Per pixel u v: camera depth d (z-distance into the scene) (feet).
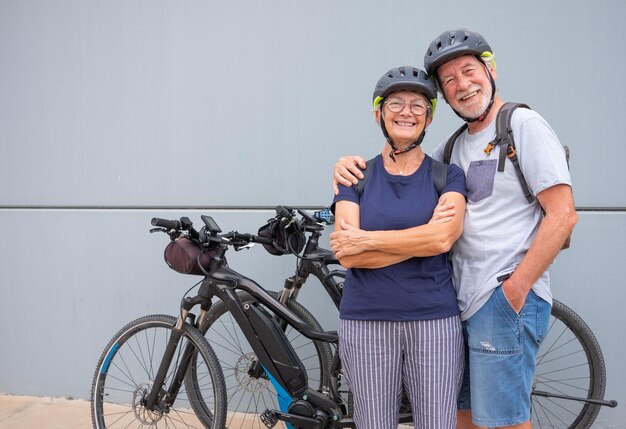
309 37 10.27
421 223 6.44
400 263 6.50
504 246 6.50
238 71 10.57
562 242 6.20
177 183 10.93
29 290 11.59
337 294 9.28
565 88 9.49
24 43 11.34
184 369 8.86
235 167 10.69
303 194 10.47
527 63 9.55
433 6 9.78
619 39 9.30
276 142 10.51
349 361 6.75
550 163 6.19
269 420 8.46
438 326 6.48
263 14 10.40
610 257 9.55
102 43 11.05
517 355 6.56
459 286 6.88
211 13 10.59
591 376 9.14
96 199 11.27
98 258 11.28
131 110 11.02
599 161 9.49
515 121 6.47
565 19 9.41
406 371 6.69
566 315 9.11
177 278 11.00
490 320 6.56
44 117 11.36
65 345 11.51
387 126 6.70
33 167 11.47
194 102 10.77
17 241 11.57
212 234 8.43
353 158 7.07
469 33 6.61
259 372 9.13
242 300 9.11
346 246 6.46
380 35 10.01
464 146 6.98
